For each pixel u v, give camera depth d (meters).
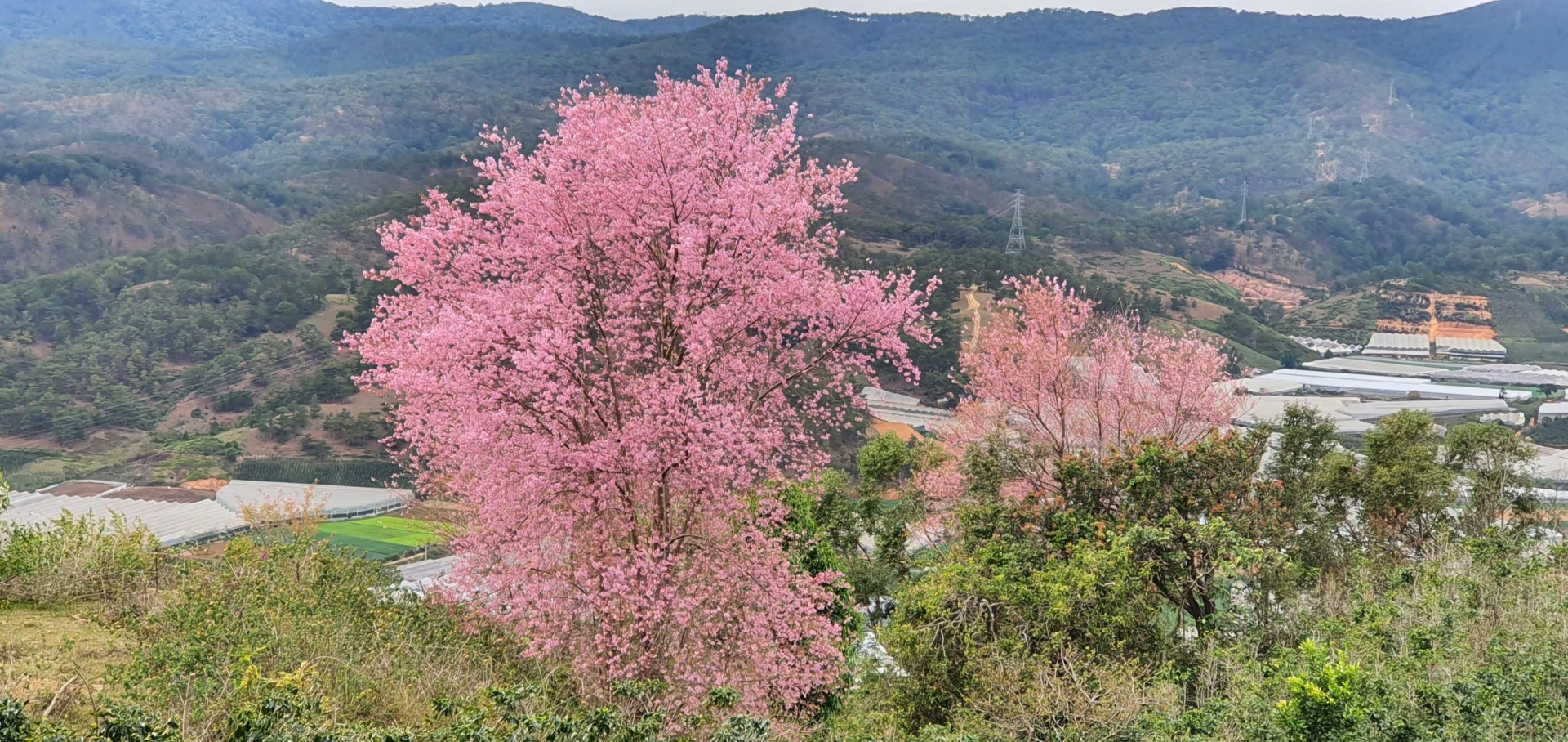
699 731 10.37
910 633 14.26
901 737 13.11
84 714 8.17
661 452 10.98
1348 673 10.71
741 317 12.32
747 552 11.68
